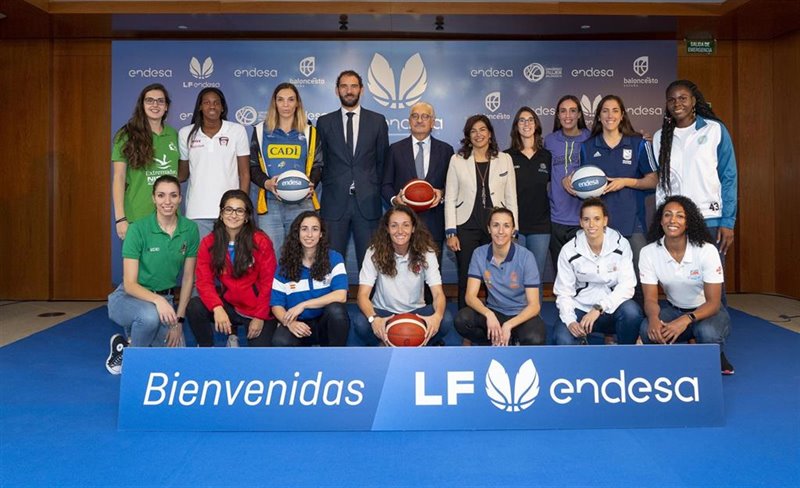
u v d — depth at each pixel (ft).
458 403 8.38
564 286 11.55
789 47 21.06
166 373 8.46
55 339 14.84
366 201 14.20
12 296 21.53
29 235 21.44
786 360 12.50
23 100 21.17
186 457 7.52
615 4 19.25
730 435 8.20
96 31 20.49
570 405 8.39
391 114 20.90
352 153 14.19
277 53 20.67
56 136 21.29
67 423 8.77
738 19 19.66
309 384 8.41
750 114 21.91
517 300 11.71
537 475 7.03
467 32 20.97
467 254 13.61
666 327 10.62
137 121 13.62
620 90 20.92
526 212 14.33
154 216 11.80
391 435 8.20
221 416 8.33
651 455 7.55
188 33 20.93
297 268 11.27
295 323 10.96
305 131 14.05
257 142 14.11
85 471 7.14
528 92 20.92
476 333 11.69
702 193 12.33
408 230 11.09
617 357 8.50
